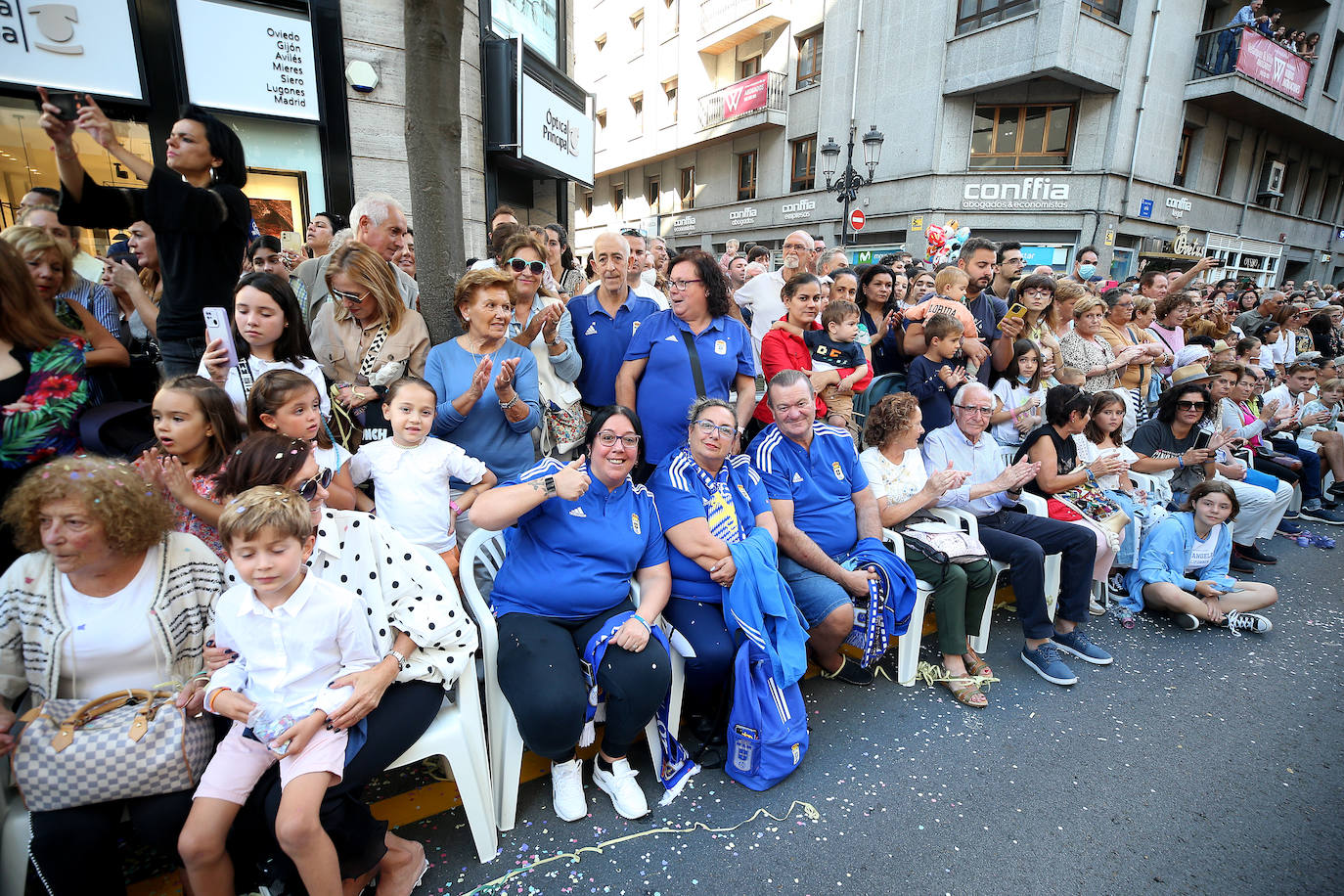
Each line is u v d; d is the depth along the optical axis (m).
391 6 6.67
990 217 15.45
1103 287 8.20
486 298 2.59
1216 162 16.97
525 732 2.03
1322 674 3.25
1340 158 20.86
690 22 20.61
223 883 1.61
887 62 15.93
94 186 2.49
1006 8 14.04
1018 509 3.79
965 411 3.46
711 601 2.57
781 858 2.03
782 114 18.64
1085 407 3.63
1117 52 14.10
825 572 2.85
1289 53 15.84
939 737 2.66
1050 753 2.58
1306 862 2.09
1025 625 3.23
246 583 1.72
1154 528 3.90
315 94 6.41
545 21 9.38
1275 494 4.60
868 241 17.09
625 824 2.15
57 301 2.51
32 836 1.54
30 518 1.50
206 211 2.50
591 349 3.49
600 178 27.16
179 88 5.85
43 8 5.21
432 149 2.93
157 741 1.59
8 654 1.62
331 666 1.75
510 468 2.83
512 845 2.05
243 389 2.29
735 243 8.05
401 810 2.19
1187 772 2.50
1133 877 2.00
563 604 2.28
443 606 1.97
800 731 2.39
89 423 2.04
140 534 1.59
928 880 1.96
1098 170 14.70
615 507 2.40
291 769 1.61
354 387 2.68
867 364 3.87
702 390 3.16
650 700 2.16
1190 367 4.63
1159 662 3.33
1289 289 11.30
